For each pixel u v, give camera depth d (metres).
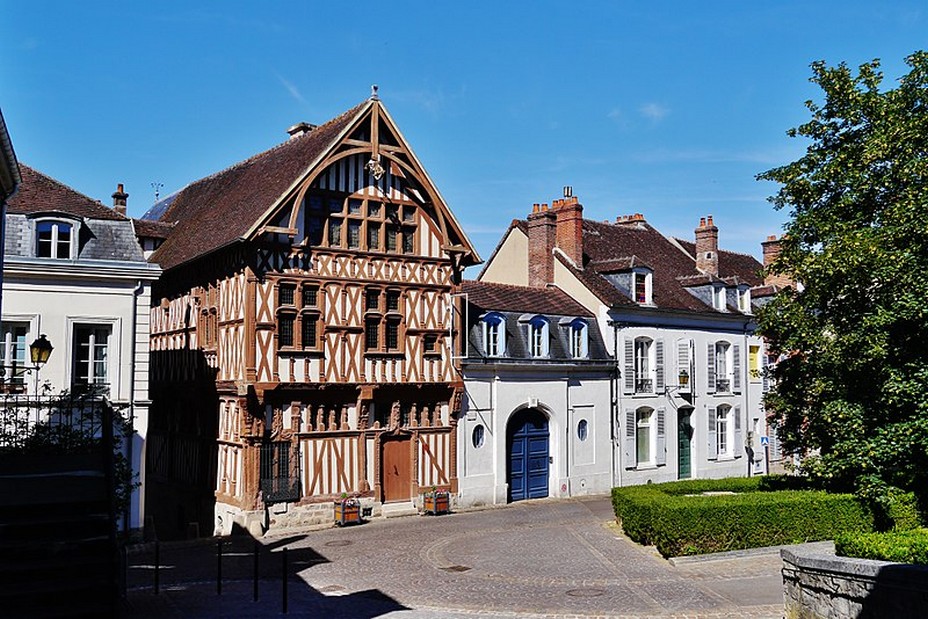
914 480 16.47
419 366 24.05
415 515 23.81
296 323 22.09
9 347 18.25
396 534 20.69
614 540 18.92
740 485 21.28
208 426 23.67
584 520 22.36
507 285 28.56
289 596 14.06
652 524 17.38
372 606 13.39
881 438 16.03
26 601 9.93
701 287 33.12
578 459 27.84
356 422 23.06
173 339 26.52
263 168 25.83
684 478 31.39
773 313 18.89
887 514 17.08
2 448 14.03
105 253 19.00
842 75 17.88
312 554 18.31
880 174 17.05
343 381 22.61
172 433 26.50
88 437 15.12
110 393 18.78
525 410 26.88
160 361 27.58
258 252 21.69
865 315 16.11
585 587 14.62
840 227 17.30
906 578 8.92
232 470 22.19
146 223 28.55
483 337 25.77
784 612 12.07
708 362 32.53
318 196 22.67
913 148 16.45
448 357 24.58
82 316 18.70
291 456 22.00
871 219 17.38
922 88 16.98
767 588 14.09
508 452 26.41
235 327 22.02
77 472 13.15
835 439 17.56
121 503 13.80
